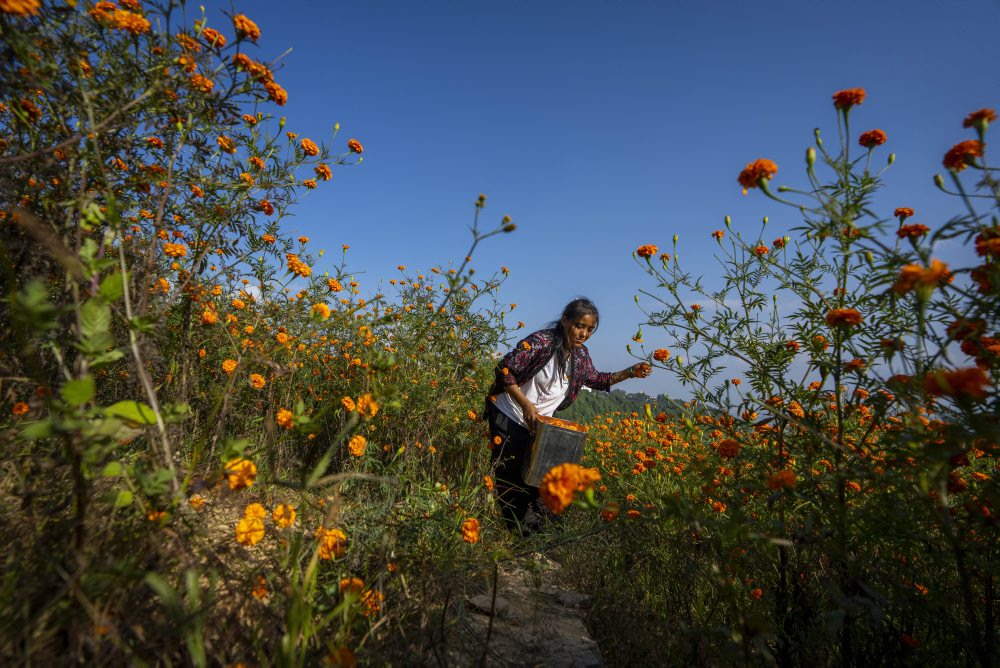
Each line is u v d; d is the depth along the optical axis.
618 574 2.23
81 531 1.19
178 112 1.92
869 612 1.34
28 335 1.16
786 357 2.05
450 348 3.92
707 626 1.74
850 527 1.69
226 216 2.27
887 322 1.60
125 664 1.10
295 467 2.82
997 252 1.17
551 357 3.55
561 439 3.13
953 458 1.41
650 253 2.44
